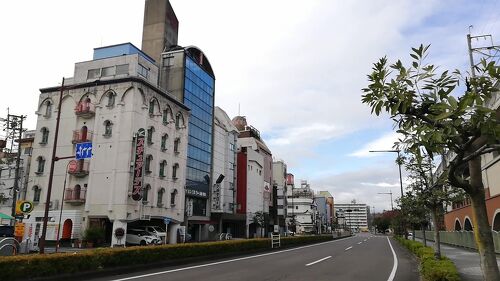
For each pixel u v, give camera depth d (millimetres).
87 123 39312
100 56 43125
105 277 13156
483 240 5828
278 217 87250
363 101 5828
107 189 36625
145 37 52344
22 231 23750
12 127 39750
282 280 12914
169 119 43531
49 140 40500
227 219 56906
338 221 147625
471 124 4965
